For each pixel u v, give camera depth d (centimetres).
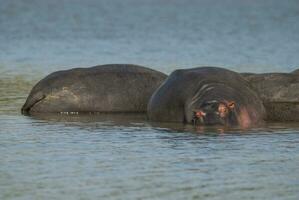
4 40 17088
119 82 9100
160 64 12788
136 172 6222
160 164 6444
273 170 6262
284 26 19662
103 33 18538
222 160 6562
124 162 6519
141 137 7462
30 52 14775
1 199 5562
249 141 7244
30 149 7006
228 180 5994
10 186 5869
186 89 8175
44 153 6850
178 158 6631
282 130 7731
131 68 9269
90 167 6375
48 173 6212
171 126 7962
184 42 16325
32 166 6419
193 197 5588
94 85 9050
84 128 7962
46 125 8131
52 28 19862
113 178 6062
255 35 17588
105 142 7262
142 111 9056
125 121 8369
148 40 16812
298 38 16838
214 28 19400
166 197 5588
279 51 14450
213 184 5894
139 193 5684
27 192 5719
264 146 7044
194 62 13012
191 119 8019
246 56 13762
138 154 6781
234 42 16175
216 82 8169
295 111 8331
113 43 16300
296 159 6594
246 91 8212
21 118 8544
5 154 6825
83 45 15962
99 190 5756
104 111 9012
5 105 9331
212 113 7900
